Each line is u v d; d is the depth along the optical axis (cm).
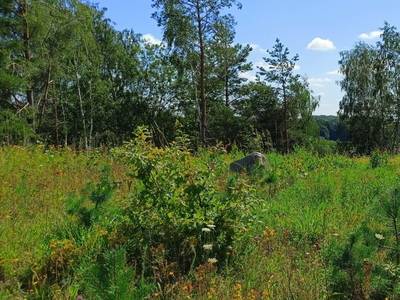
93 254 406
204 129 3098
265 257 436
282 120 4097
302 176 930
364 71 4016
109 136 3562
